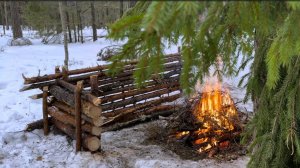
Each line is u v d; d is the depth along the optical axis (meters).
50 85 5.27
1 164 4.52
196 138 5.16
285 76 2.89
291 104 2.63
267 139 2.85
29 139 5.19
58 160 4.64
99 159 4.61
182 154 4.92
